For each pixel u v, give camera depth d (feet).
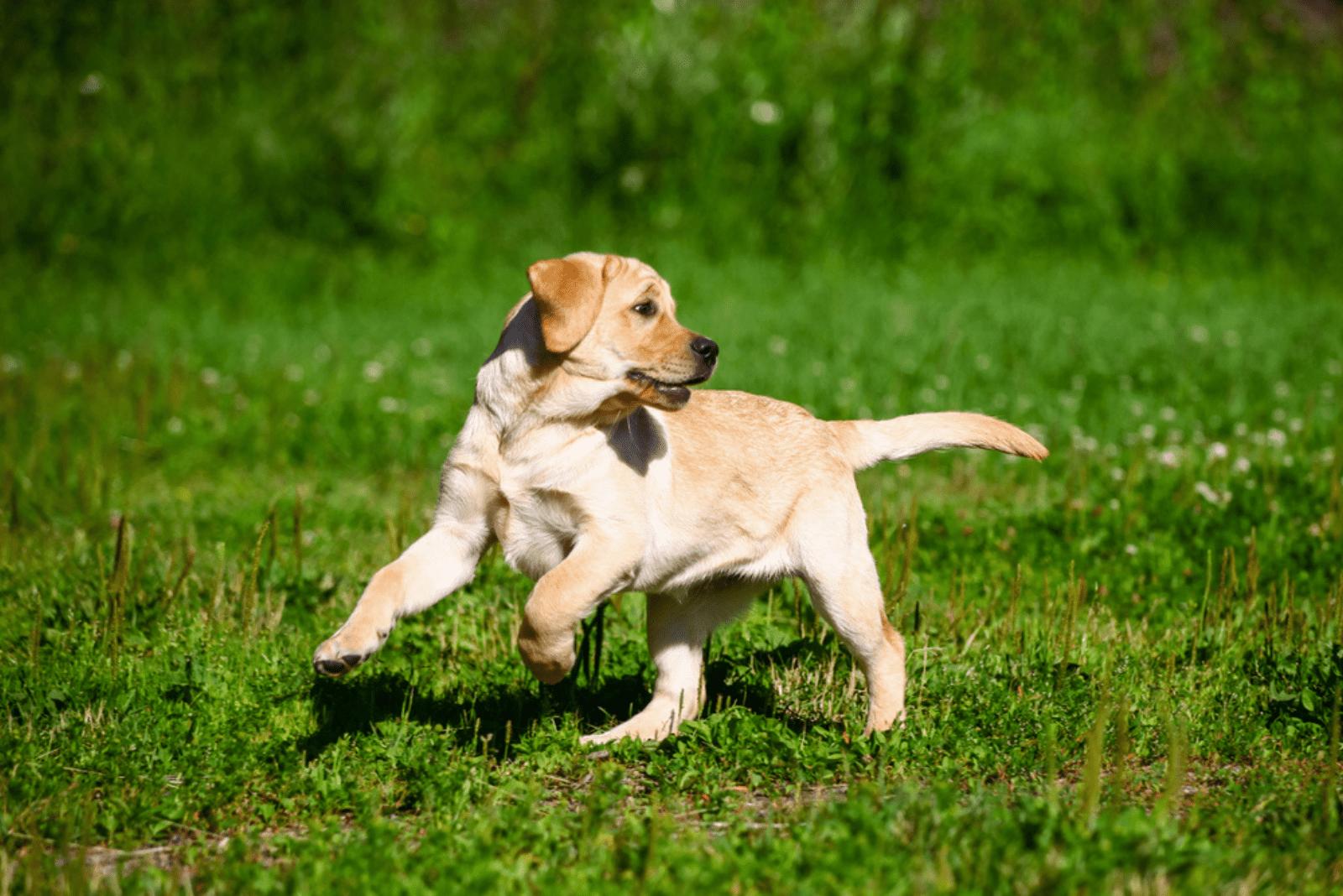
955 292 68.08
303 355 57.62
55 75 75.36
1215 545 32.17
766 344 54.90
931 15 86.58
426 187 81.61
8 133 73.92
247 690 23.72
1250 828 17.76
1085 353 53.16
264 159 77.41
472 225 80.64
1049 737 20.39
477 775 19.98
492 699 24.07
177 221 74.79
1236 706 23.26
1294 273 76.64
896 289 69.87
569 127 84.02
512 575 30.60
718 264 75.66
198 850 17.93
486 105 86.89
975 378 49.32
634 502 21.71
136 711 22.34
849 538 23.72
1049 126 87.15
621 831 17.61
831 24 83.82
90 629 26.20
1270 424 43.80
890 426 25.34
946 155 81.76
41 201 73.36
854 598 23.32
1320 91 88.84
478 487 21.68
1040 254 79.36
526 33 88.74
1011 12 94.32
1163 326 58.23
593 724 24.26
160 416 48.11
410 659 26.32
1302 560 31.40
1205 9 94.58
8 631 26.48
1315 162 82.33
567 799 19.83
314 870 16.53
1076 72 92.99
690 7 83.20
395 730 21.72
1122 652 26.13
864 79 80.69
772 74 81.20
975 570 31.48
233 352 58.34
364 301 70.85
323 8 80.89
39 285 69.41
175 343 59.88
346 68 80.84
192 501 38.81
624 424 22.30
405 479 42.37
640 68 81.20
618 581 21.49
